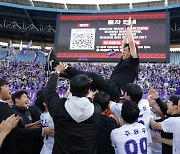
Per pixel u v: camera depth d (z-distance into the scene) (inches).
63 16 1058.7
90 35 1016.9
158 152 201.8
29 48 1664.6
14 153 156.6
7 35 1662.2
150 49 948.6
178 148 151.3
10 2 1528.1
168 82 1085.8
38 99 202.2
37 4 1551.4
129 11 1418.6
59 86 810.2
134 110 144.5
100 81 158.1
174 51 1604.3
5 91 170.2
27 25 1686.8
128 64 173.5
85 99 127.3
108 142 149.3
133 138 142.3
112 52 980.6
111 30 1006.4
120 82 168.4
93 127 128.8
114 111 164.7
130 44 176.7
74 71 157.6
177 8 1347.2
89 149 126.6
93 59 989.8
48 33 1576.0
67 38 1027.9
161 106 197.3
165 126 155.3
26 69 1355.8
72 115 123.9
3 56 1619.1
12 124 135.9
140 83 1037.8
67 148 124.5
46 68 159.0
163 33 956.6
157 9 1373.0
